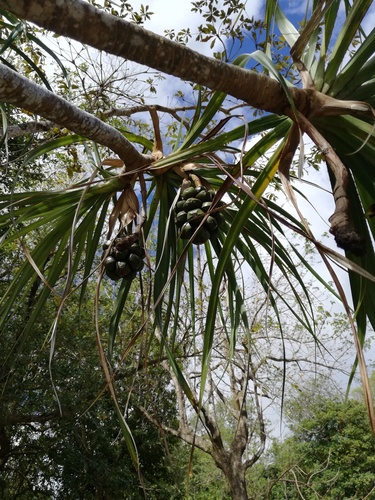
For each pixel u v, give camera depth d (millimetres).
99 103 4039
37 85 1252
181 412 6906
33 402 6332
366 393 888
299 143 1206
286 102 1235
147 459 8289
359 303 1296
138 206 1580
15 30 1248
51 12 943
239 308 1587
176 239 1591
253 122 1351
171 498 8164
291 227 1050
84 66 3992
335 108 1229
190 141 1475
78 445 7145
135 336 1366
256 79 1200
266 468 7773
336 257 974
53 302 5883
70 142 1620
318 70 1303
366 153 1280
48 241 1664
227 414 6969
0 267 5391
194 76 1137
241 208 1215
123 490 7539
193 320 1742
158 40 1059
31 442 7172
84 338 6137
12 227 1451
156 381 6254
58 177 5156
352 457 9797
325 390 6039
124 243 1505
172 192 1625
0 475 7039
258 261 1659
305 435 9609
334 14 1322
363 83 1309
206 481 8398
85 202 1638
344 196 1085
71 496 7207
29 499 7770
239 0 3598
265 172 1218
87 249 1711
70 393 6180
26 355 5746
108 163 1646
